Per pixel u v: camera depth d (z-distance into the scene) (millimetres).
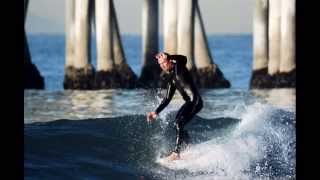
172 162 33312
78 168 32219
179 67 35375
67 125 39844
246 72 151250
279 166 32312
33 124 40719
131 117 41250
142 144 36125
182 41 104625
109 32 105562
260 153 33562
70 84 106438
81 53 106125
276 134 35781
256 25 110500
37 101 83562
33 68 106938
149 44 109938
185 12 104438
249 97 87500
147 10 110312
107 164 32969
